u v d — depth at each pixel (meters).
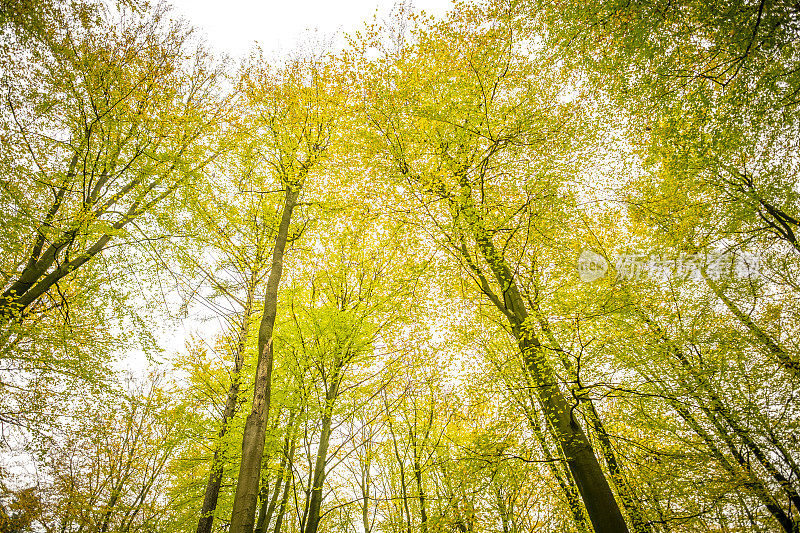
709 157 7.94
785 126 7.43
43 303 9.20
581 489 6.11
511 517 9.62
